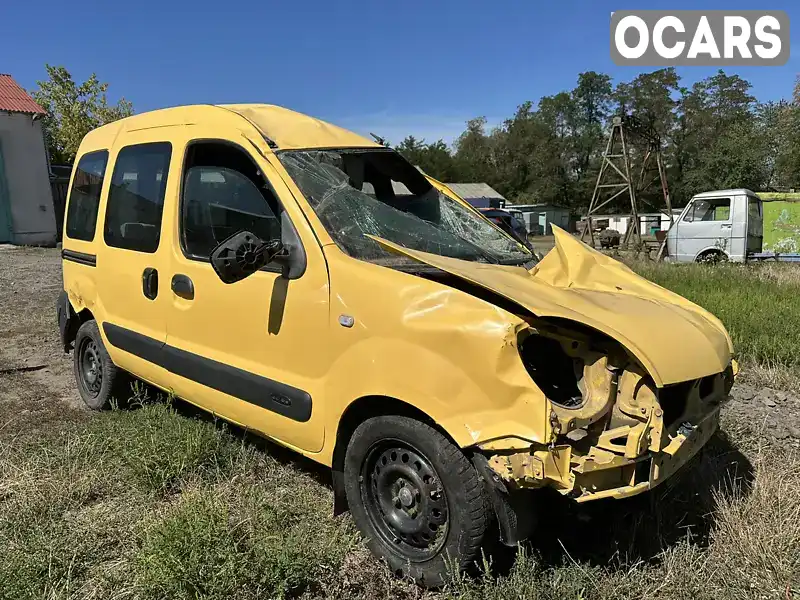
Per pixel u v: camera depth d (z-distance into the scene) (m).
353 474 3.08
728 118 65.88
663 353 2.63
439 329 2.66
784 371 5.58
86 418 4.91
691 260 15.77
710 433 3.08
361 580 2.94
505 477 2.46
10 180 22.17
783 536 3.06
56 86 35.59
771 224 17.14
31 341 7.43
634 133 20.83
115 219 4.64
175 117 4.23
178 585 2.70
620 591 2.79
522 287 2.84
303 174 3.44
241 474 3.83
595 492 2.53
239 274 2.97
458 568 2.69
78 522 3.35
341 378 3.02
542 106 80.88
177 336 3.99
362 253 3.18
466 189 53.94
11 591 2.72
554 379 2.75
